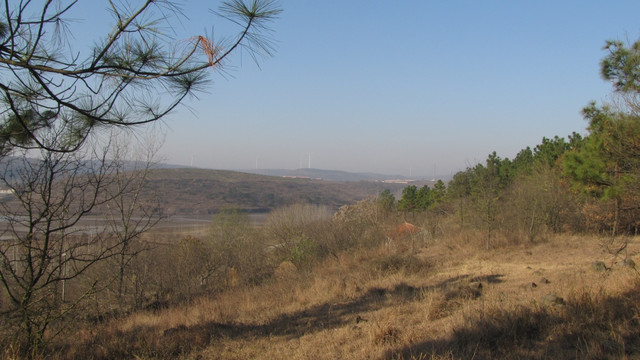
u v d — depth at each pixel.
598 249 13.63
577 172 10.75
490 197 16.67
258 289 12.09
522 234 17.06
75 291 8.96
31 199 5.27
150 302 11.97
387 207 30.33
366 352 5.26
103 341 6.29
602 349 4.20
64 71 2.91
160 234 17.11
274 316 8.23
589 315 5.21
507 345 4.69
